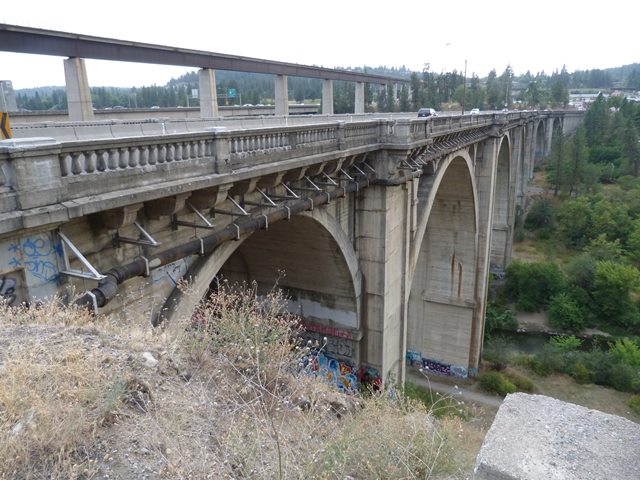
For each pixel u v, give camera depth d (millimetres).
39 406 5547
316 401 8484
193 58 21375
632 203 74188
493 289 56844
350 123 16750
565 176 83312
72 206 7332
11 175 6793
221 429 6578
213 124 18781
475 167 37469
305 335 22234
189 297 10977
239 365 8398
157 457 5625
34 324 7277
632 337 47969
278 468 5898
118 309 9570
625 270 50844
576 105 168125
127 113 24969
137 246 9797
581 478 4242
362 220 20125
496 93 122938
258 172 11664
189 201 10836
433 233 37188
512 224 59500
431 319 39094
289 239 19109
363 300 21078
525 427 4922
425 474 7066
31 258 7395
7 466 4953
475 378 38188
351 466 6730
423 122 20797
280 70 28969
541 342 47531
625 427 4938
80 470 5152
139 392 6566
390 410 9000
